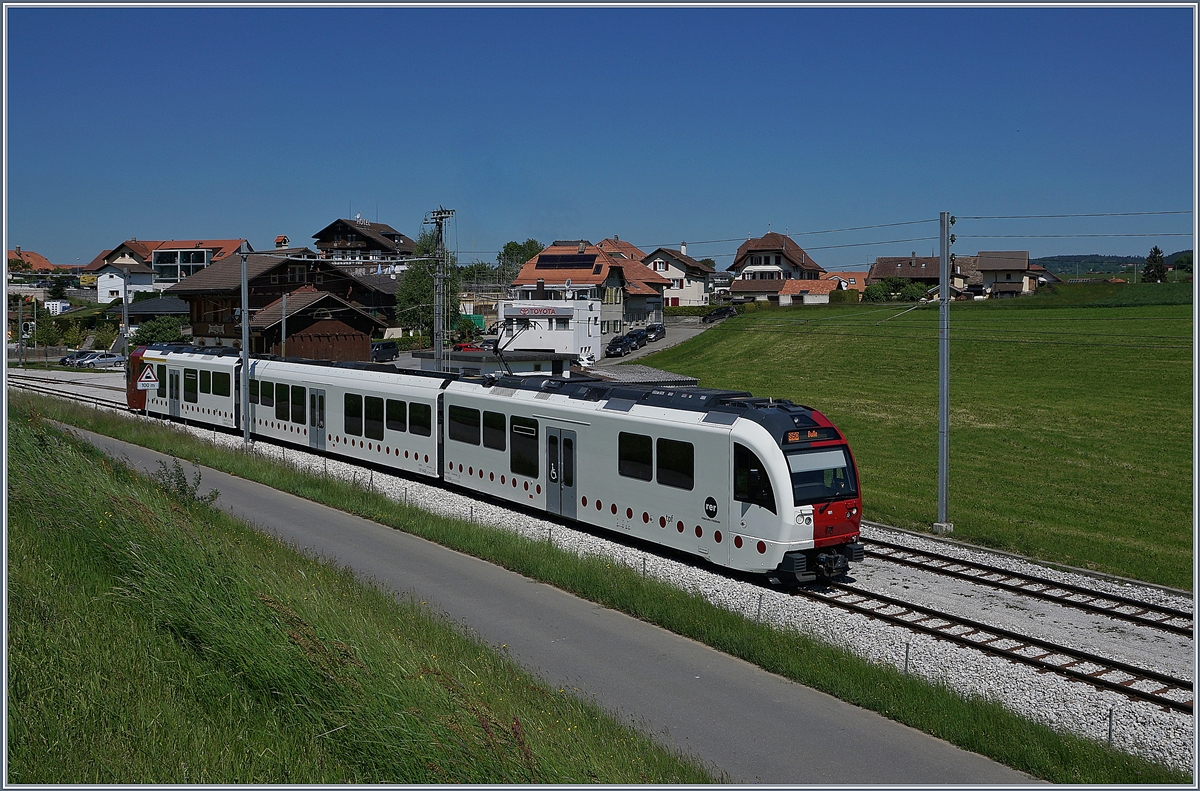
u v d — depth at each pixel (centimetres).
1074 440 3575
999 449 3481
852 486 1720
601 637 1419
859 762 1022
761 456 1670
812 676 1244
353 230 10844
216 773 874
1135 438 3566
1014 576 1786
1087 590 1677
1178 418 3856
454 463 2536
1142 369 4809
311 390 3212
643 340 7419
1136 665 1334
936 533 2156
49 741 909
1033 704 1204
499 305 7269
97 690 1005
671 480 1850
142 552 1319
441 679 970
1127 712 1177
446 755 866
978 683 1272
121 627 1174
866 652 1384
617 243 11125
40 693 983
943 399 2166
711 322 8544
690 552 1812
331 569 1644
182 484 2014
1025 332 6041
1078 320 6397
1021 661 1354
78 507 1521
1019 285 10144
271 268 6284
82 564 1398
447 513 2277
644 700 1187
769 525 1656
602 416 2027
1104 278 12438
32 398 4084
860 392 4922
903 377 5238
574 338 6700
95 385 5722
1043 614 1585
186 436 3319
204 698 1031
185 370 3997
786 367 5866
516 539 1916
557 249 8144
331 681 995
